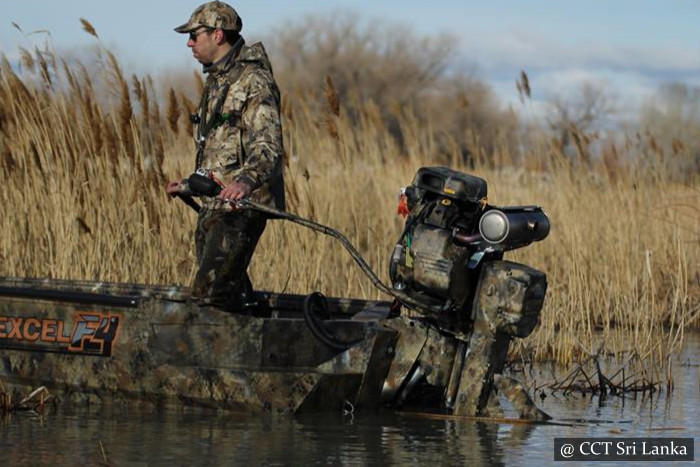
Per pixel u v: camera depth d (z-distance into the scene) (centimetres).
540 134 1536
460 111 4781
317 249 1142
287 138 1377
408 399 795
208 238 777
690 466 650
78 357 789
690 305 1249
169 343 773
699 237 1404
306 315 782
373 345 766
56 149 1109
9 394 771
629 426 762
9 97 1112
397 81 5731
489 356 761
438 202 752
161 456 638
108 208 1105
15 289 802
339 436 699
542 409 823
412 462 636
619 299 1199
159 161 1097
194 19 787
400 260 762
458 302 755
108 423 728
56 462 621
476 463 639
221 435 695
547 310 1102
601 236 1398
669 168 1563
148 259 1095
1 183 1126
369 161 1526
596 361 910
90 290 859
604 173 1502
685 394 898
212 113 778
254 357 764
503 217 731
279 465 621
